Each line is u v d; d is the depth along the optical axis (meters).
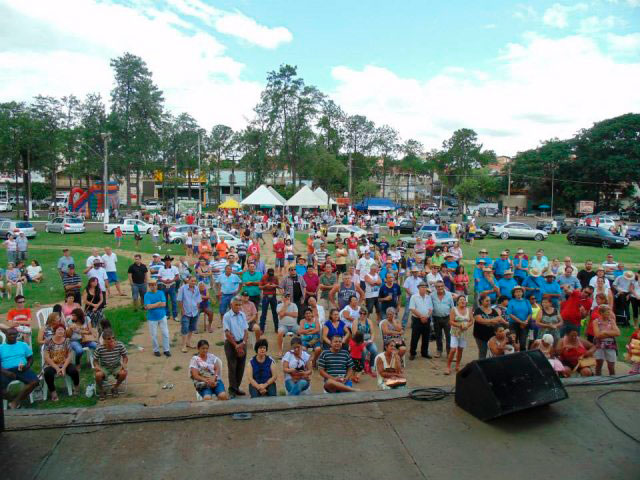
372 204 64.19
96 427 4.44
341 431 4.45
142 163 62.12
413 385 8.03
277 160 59.09
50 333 7.36
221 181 84.25
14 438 4.22
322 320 9.67
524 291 11.00
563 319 9.20
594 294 11.19
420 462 3.91
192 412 4.76
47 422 4.50
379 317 11.62
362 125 79.56
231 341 7.46
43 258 22.91
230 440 4.25
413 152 89.50
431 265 11.80
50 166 57.22
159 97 61.69
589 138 66.25
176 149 72.31
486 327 8.38
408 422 4.63
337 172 65.19
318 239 19.59
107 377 7.23
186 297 9.62
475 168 83.12
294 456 3.99
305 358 7.01
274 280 11.02
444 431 4.45
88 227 43.66
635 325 11.87
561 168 72.19
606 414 4.80
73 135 57.50
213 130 79.69
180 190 93.62
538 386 4.80
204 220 42.81
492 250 29.30
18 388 7.34
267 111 56.31
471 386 4.82
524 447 4.16
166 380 8.05
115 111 59.97
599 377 5.92
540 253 13.27
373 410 4.90
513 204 81.31
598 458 3.98
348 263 19.02
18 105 54.50
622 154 63.94
